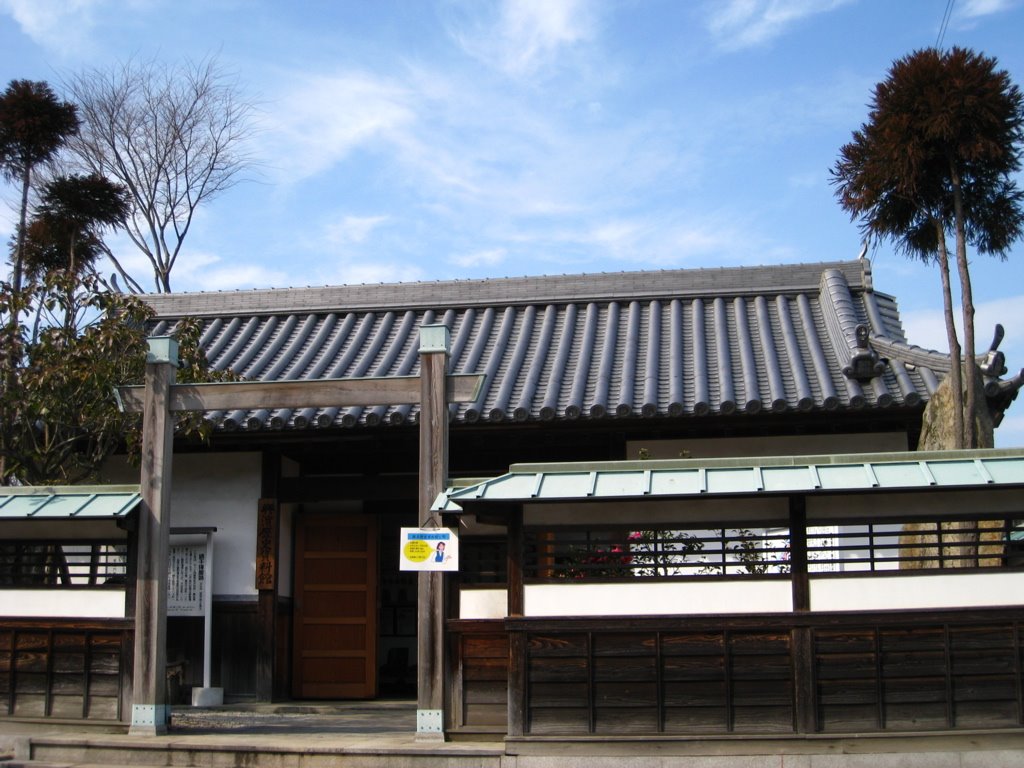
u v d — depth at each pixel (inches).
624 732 323.6
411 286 646.5
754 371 510.0
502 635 350.6
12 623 383.2
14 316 457.1
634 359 541.0
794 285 606.2
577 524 343.9
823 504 332.8
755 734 317.4
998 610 315.6
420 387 370.3
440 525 356.8
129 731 367.9
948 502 327.0
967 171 438.9
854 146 449.7
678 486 324.2
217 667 528.1
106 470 550.3
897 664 317.7
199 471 545.3
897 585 321.4
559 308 625.6
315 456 560.1
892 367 500.1
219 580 534.6
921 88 419.2
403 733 381.4
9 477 489.7
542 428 499.2
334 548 562.9
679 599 330.0
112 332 452.8
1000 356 454.6
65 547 478.0
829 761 312.2
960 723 314.3
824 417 483.8
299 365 577.6
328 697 549.0
